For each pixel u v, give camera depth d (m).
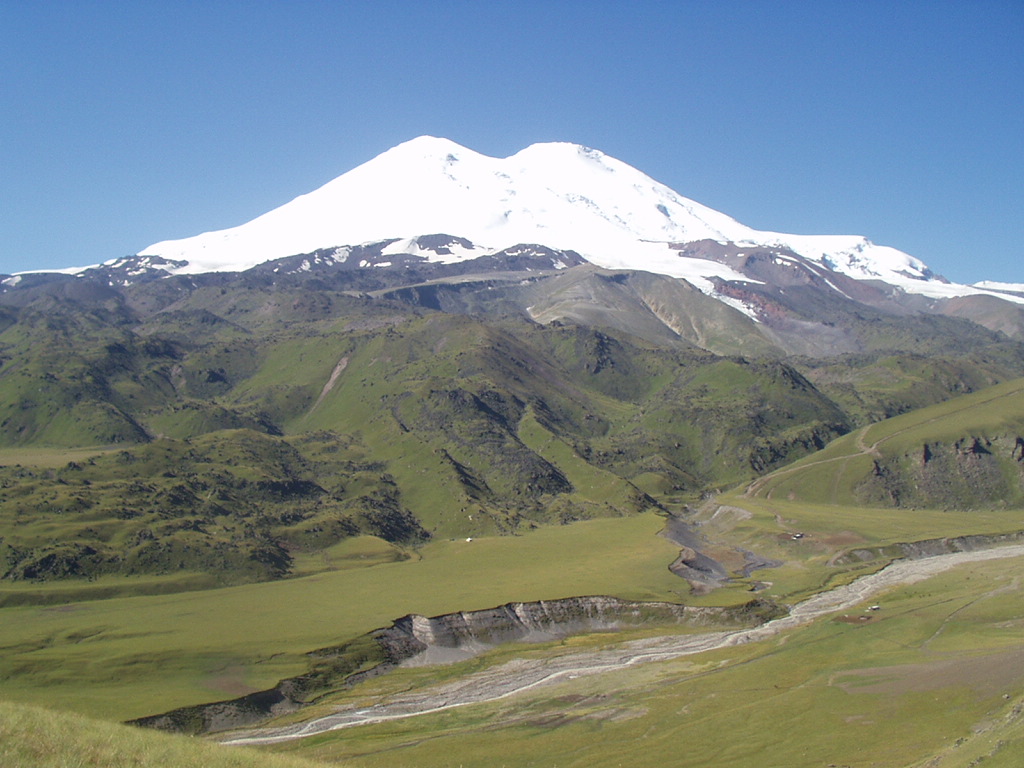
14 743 72.38
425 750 130.88
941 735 115.50
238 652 178.00
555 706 151.00
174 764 75.12
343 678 175.75
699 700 145.75
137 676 166.00
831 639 177.00
